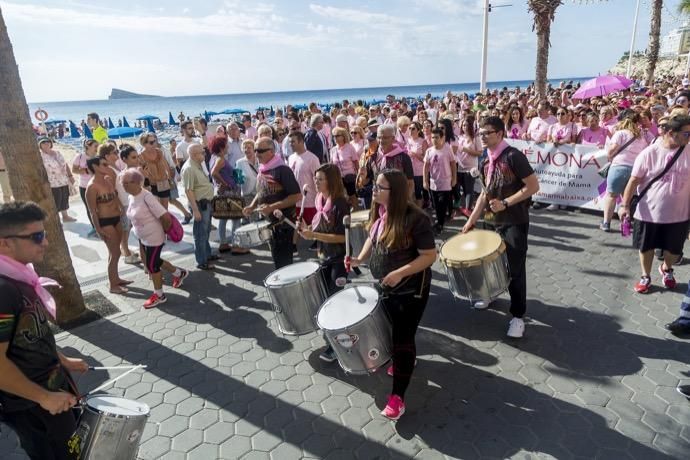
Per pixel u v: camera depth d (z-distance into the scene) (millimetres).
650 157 4676
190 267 6832
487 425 3344
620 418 3301
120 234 6051
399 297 3254
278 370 4207
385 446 3221
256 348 4602
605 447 3059
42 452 2385
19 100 4719
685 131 4406
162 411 3729
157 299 5637
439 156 7305
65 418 2383
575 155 8305
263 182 4773
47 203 5035
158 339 4875
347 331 3078
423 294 3268
